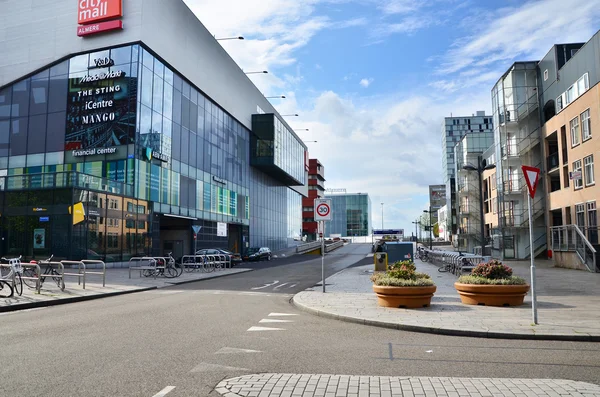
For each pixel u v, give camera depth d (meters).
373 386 5.36
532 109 39.84
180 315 11.18
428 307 11.98
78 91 32.25
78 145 31.88
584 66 31.03
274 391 5.16
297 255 59.53
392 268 13.32
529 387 5.32
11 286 14.59
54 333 8.70
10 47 33.75
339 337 8.53
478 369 6.23
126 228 30.44
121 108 31.17
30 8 33.69
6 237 27.81
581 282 19.11
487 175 55.59
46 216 27.00
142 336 8.43
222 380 5.60
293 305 13.39
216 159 45.38
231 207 49.31
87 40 32.31
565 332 8.52
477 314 10.76
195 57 40.22
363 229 132.25
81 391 5.14
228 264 34.31
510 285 12.12
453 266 24.58
